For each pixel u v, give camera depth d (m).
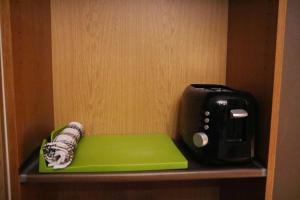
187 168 0.74
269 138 0.72
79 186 1.05
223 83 1.05
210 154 0.73
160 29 1.00
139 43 1.00
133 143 0.93
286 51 0.81
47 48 0.93
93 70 1.00
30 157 0.77
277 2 0.68
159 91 1.03
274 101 0.71
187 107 0.88
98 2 0.97
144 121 1.04
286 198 0.88
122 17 0.99
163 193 1.08
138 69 1.01
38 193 0.86
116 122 1.03
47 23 0.93
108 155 0.80
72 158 0.74
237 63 0.94
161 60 1.02
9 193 0.67
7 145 0.66
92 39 0.98
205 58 1.03
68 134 0.81
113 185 1.07
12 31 0.64
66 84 0.99
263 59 0.76
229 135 0.73
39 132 0.85
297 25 0.81
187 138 0.87
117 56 1.00
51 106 0.98
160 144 0.92
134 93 1.02
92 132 1.02
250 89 0.84
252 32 0.83
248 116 0.73
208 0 1.01
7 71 0.64
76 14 0.97
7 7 0.62
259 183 0.77
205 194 1.09
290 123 0.84
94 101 1.01
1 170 0.65
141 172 0.72
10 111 0.66
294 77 0.82
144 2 0.99
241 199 0.90
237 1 0.94
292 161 0.86
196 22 1.02
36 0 0.81
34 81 0.80
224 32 1.03
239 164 0.75
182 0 1.00
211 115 0.73
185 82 1.04
